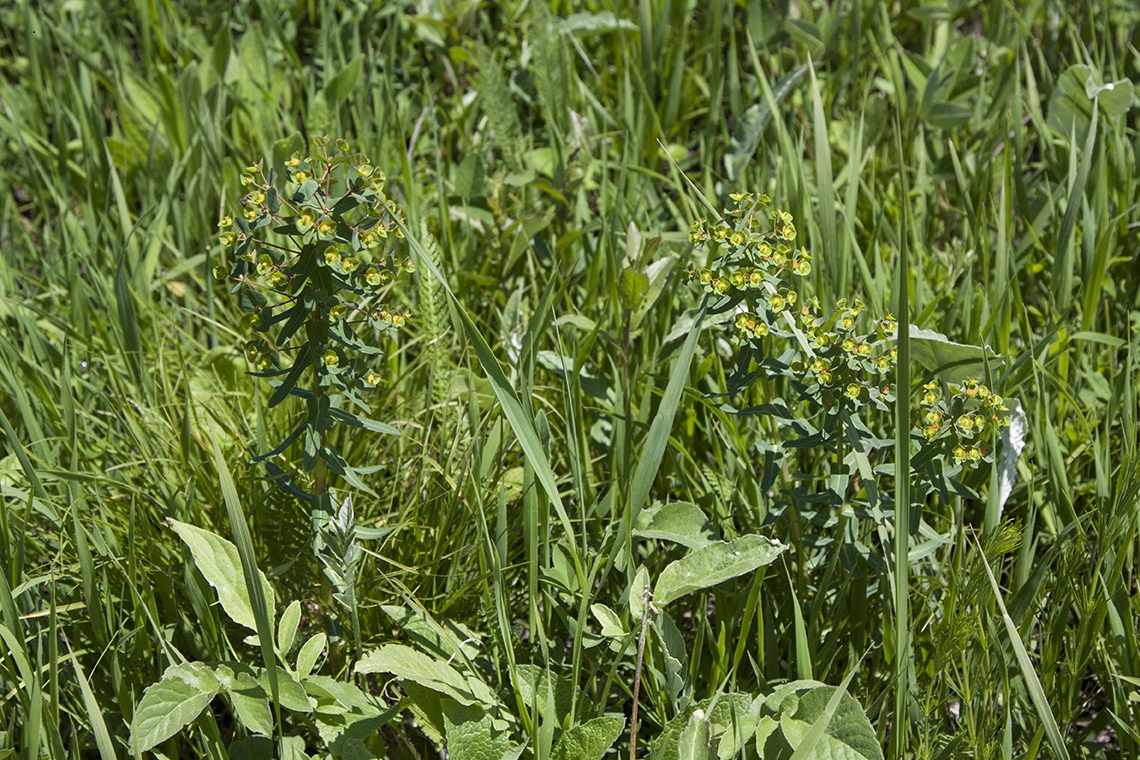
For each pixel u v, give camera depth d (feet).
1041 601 6.50
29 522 7.05
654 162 10.84
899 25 13.37
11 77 13.43
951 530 6.86
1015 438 6.59
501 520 6.31
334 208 5.65
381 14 12.78
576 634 5.66
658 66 11.82
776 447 6.17
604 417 7.91
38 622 6.12
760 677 6.02
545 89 10.89
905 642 5.36
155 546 6.61
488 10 14.02
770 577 6.75
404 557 7.11
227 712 6.82
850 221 8.32
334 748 5.48
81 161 11.48
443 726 5.81
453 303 5.47
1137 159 10.41
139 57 13.64
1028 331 7.76
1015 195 10.23
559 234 10.10
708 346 8.18
